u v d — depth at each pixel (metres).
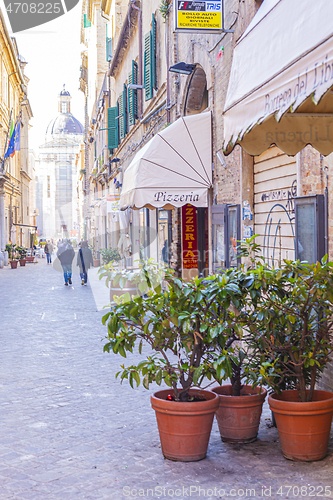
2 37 37.47
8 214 41.38
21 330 10.09
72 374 6.76
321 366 4.30
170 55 13.13
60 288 18.83
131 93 19.83
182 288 4.07
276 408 4.01
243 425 4.38
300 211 5.47
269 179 7.02
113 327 4.17
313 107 4.18
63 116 102.44
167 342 4.26
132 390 6.05
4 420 5.02
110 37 30.64
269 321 4.12
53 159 92.62
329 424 4.02
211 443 4.43
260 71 3.78
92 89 45.53
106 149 33.34
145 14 17.50
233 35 8.09
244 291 4.20
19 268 34.16
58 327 10.44
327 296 3.94
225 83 8.56
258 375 4.38
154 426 4.86
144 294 4.32
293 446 3.98
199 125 9.34
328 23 2.84
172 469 3.89
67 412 5.26
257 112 3.73
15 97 48.50
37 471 3.88
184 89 11.71
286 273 4.24
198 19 7.96
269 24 3.79
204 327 3.98
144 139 17.97
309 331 4.27
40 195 92.69
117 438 4.55
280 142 4.56
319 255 5.09
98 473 3.83
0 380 6.47
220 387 4.68
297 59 3.13
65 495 3.49
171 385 4.21
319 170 5.20
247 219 7.62
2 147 39.56
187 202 9.31
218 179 9.06
